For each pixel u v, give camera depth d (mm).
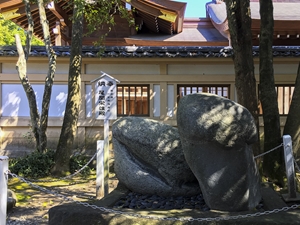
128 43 12375
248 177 3875
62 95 9109
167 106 9094
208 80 9039
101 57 8492
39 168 7676
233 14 5891
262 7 6320
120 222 3586
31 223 4598
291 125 6297
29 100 7820
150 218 3543
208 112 3727
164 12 10594
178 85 9164
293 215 3621
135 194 4898
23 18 11508
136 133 4715
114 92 6305
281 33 10883
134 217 3598
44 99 7832
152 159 4703
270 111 6305
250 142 3834
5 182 3266
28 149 9078
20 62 7582
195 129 3723
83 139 9047
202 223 3490
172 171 4656
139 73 9109
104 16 7738
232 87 9055
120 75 9047
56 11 10438
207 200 3984
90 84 9086
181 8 10484
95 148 9062
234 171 3822
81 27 7715
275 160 6203
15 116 9031
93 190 6438
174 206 4352
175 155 4625
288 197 4836
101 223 3629
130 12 10938
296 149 6238
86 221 3658
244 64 5930
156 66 9109
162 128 4789
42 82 9070
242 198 3840
